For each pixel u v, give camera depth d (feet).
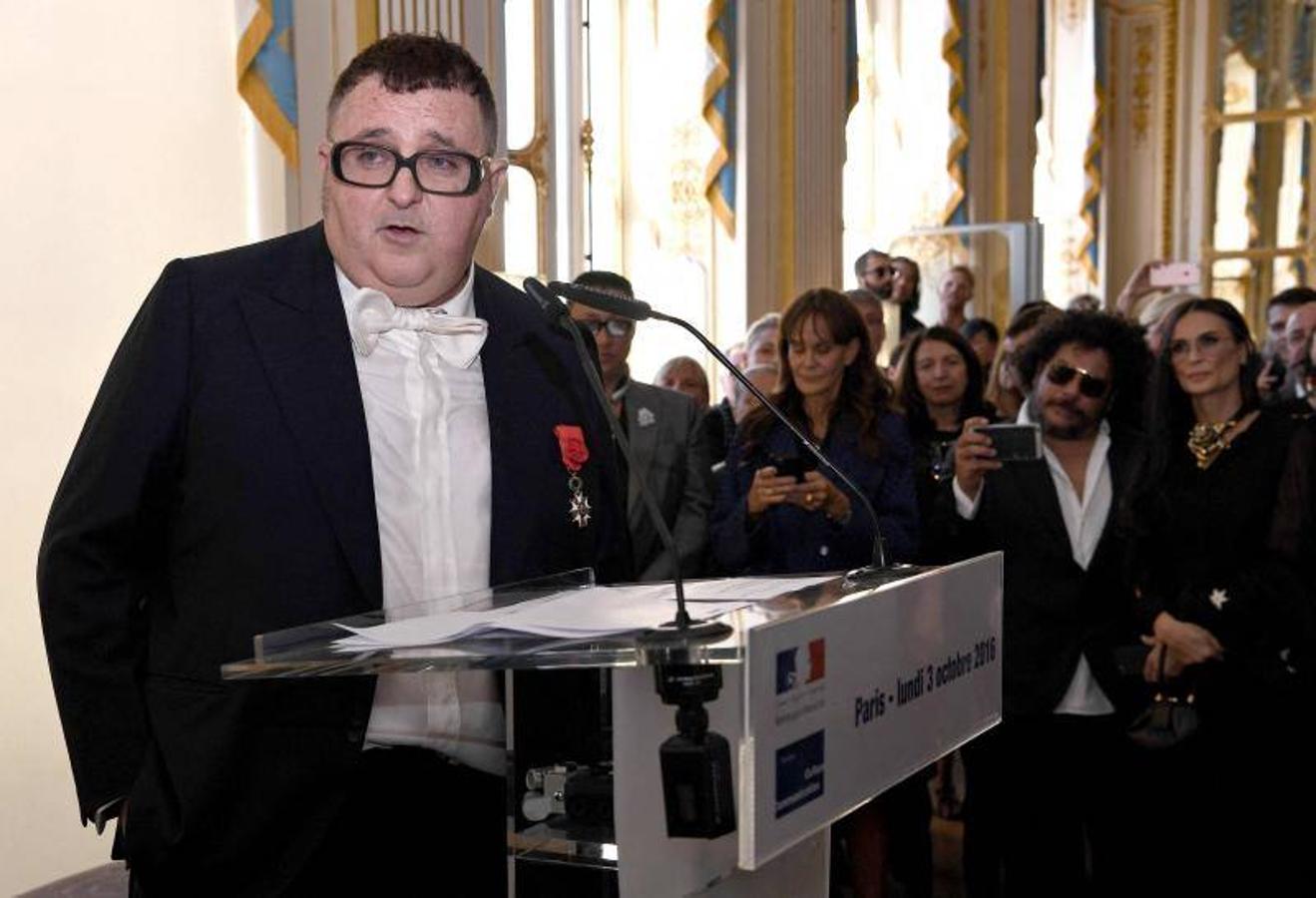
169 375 5.40
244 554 5.31
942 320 23.03
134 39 11.10
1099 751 10.82
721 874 4.46
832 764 4.15
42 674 10.68
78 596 5.32
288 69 11.50
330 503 5.34
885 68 28.43
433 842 5.45
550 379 6.02
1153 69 41.78
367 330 5.60
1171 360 10.69
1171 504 10.57
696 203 20.12
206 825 5.21
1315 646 10.33
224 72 11.48
